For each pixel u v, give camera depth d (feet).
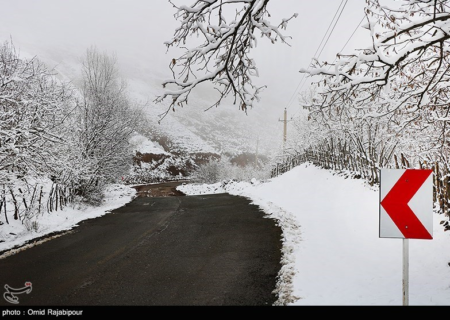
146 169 191.11
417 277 17.16
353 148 55.21
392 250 21.68
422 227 11.75
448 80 19.42
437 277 16.74
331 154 66.69
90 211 49.26
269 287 16.84
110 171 62.75
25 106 30.12
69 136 49.11
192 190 104.88
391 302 14.11
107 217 42.57
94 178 54.70
